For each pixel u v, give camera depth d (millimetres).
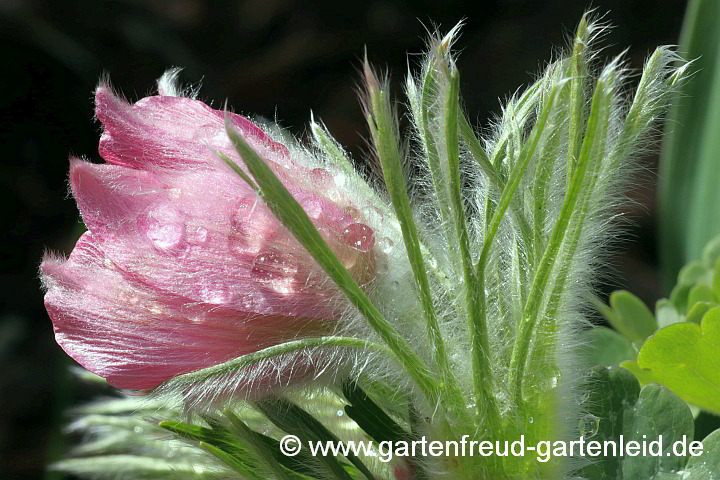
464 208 186
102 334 186
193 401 189
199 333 185
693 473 198
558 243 179
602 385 205
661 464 200
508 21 554
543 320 184
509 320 188
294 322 186
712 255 253
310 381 189
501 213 179
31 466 465
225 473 203
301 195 186
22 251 539
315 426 189
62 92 562
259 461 192
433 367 187
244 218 184
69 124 564
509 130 188
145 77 581
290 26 609
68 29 566
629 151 185
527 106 189
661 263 316
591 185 181
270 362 186
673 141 307
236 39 613
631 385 205
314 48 597
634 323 244
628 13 519
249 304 184
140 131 187
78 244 191
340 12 600
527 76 525
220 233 184
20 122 557
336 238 186
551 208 187
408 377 187
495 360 187
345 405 190
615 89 182
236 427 191
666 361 207
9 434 476
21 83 557
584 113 181
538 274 180
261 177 174
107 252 185
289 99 591
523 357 183
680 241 308
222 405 189
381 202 192
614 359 237
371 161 201
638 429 202
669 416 202
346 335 187
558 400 187
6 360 498
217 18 615
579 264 189
